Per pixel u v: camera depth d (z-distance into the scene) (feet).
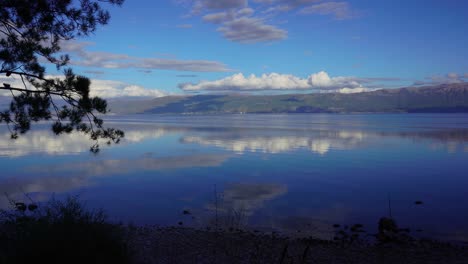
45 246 17.54
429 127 350.64
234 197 60.85
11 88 24.98
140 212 50.49
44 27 27.35
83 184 72.23
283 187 69.67
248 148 154.61
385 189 67.92
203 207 53.83
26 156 123.44
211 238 35.60
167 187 69.46
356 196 61.41
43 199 57.72
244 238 36.29
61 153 133.28
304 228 43.06
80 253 17.72
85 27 27.78
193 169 93.76
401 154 130.62
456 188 68.69
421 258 30.83
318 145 168.96
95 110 27.71
